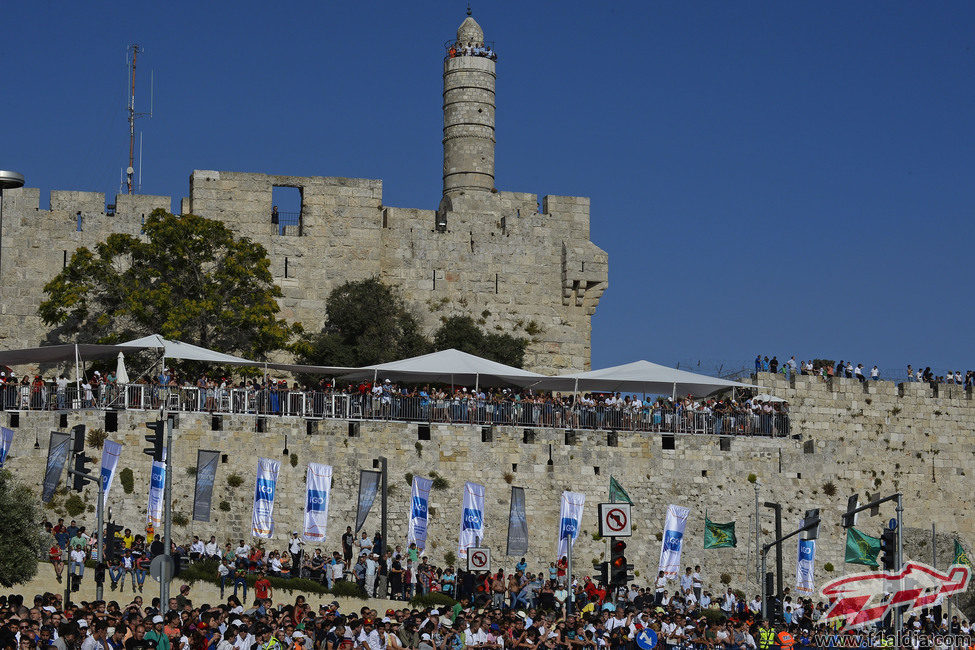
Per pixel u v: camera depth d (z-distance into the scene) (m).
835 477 79.19
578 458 74.12
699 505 75.62
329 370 73.38
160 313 81.38
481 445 72.81
